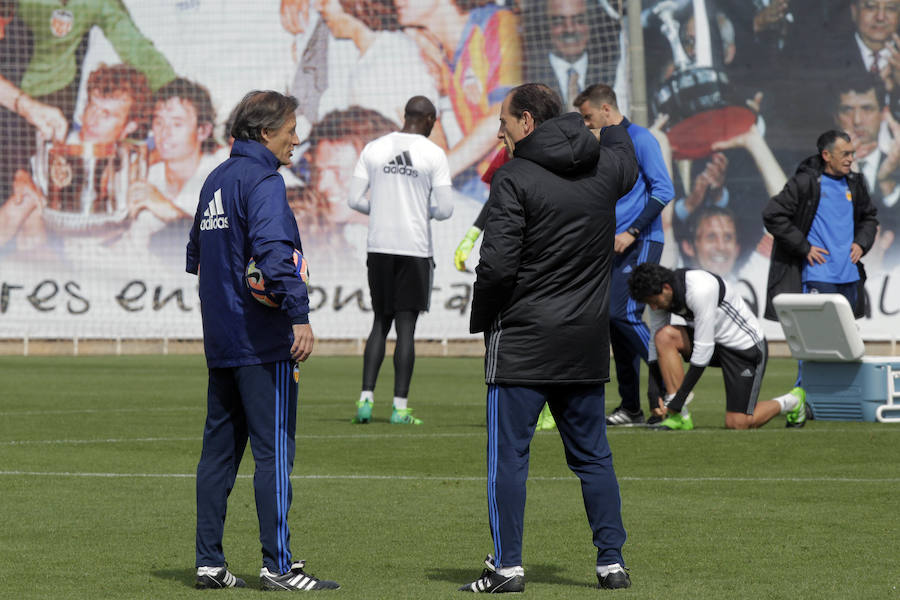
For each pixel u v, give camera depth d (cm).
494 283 1287
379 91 6825
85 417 3183
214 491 1330
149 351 6969
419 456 2414
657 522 1689
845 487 2000
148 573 1380
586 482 1327
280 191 1305
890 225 6400
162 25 7000
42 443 2603
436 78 6769
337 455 2427
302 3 6906
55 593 1271
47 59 7006
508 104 1331
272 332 1308
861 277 3125
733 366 2830
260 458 1309
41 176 6981
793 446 2512
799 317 3030
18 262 6975
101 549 1515
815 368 3078
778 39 6456
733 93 6475
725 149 6475
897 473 2161
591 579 1352
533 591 1287
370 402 3038
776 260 3123
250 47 6950
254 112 1334
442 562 1449
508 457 1307
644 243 2864
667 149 6519
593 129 2842
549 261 1300
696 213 6494
